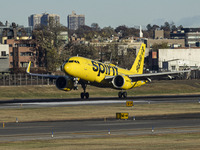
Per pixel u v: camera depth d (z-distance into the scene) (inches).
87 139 4771.2
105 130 5452.8
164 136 4938.5
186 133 5152.6
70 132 5290.4
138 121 6412.4
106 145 4394.7
